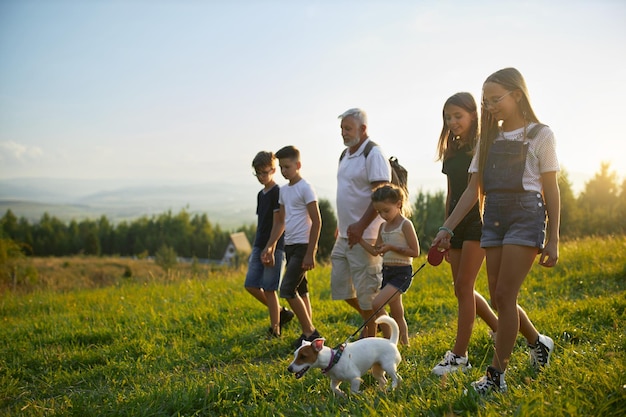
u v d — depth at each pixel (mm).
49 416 4176
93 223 126562
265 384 4449
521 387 3535
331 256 5848
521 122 3756
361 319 7227
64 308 9945
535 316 5887
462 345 4492
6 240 27766
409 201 5781
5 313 10062
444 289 8820
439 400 3389
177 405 4094
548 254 3539
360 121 5609
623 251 9727
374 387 4199
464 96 4504
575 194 32812
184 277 13672
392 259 5293
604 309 5812
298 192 6191
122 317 8258
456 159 4664
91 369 5777
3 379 5453
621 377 3217
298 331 6742
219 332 6988
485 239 3803
